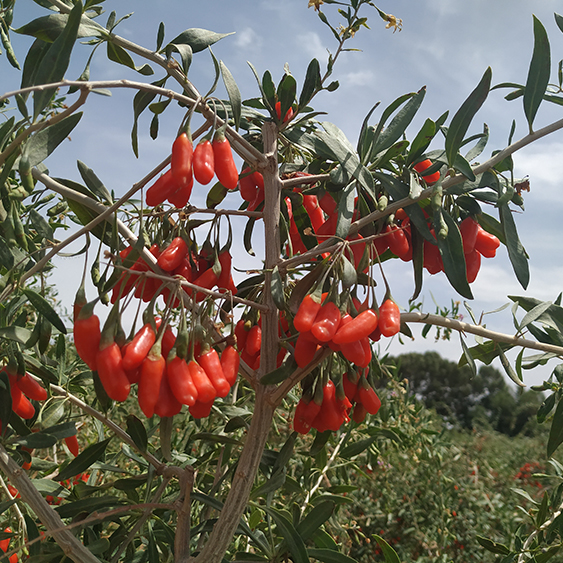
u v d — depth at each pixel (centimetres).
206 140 146
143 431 173
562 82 182
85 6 147
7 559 167
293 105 189
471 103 150
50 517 139
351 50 187
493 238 181
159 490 174
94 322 129
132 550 196
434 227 162
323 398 162
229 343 149
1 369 161
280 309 156
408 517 509
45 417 167
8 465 139
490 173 175
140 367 131
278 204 175
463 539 512
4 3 177
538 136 162
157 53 155
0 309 151
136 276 158
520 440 1127
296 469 357
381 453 367
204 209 169
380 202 157
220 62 160
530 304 187
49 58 120
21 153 135
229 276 171
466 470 624
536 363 201
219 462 207
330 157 178
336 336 132
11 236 146
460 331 176
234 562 178
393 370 367
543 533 211
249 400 279
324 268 153
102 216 145
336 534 297
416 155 178
